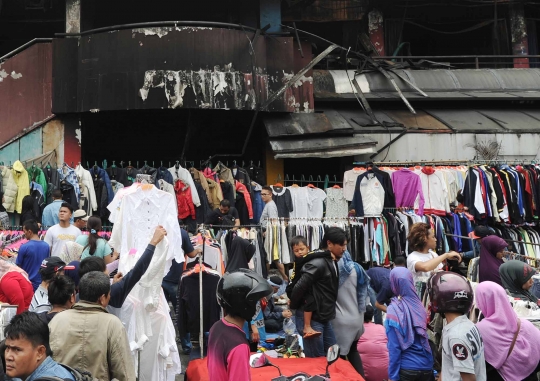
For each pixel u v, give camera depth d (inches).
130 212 262.1
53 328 181.5
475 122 596.1
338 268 268.2
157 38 532.4
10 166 478.9
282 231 436.1
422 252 283.6
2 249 355.9
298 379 211.9
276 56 568.4
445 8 792.3
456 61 861.8
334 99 610.5
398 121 591.2
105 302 188.7
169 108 527.8
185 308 323.6
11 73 550.9
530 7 802.2
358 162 549.0
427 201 495.8
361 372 272.5
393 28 786.8
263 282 164.9
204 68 534.9
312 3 743.7
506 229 516.4
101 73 533.6
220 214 417.7
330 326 265.9
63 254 299.3
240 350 158.7
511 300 260.5
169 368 262.1
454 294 190.9
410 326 230.8
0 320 209.0
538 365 213.2
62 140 545.3
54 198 416.8
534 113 636.7
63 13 740.0
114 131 633.0
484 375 190.9
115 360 181.2
